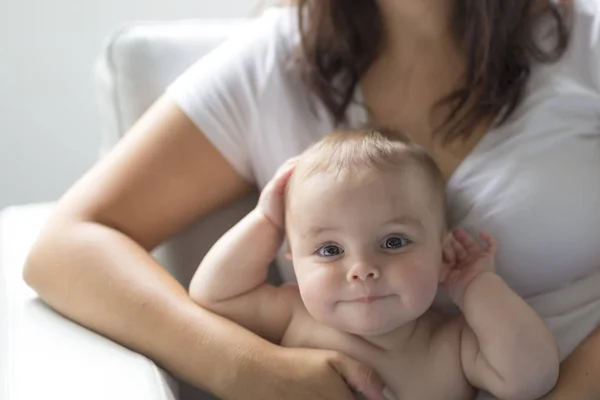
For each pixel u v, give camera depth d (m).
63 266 0.82
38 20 1.33
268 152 0.92
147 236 0.90
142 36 1.03
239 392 0.76
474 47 0.87
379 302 0.75
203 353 0.77
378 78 0.92
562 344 0.82
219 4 1.43
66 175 1.42
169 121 0.91
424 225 0.78
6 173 1.39
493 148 0.85
